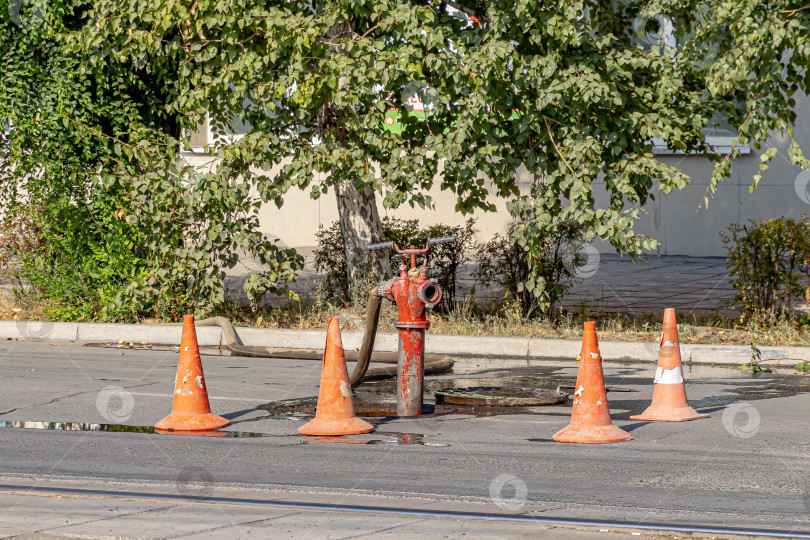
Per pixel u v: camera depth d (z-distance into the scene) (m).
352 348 12.98
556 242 14.71
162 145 14.00
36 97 14.62
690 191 25.06
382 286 8.79
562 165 12.25
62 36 13.36
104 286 14.62
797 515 5.44
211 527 5.23
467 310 14.68
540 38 12.07
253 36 12.55
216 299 13.77
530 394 9.45
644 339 12.80
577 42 11.55
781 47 11.40
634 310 15.41
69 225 14.86
